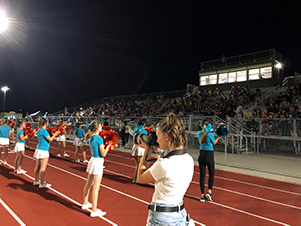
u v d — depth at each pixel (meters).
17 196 5.41
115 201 5.23
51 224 4.07
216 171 8.66
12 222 4.12
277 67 21.28
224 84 23.86
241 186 6.71
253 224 4.20
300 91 16.75
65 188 6.09
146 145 1.96
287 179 7.57
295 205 5.21
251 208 4.98
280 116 12.20
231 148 13.98
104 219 4.30
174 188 1.78
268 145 12.99
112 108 27.30
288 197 5.78
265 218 4.48
